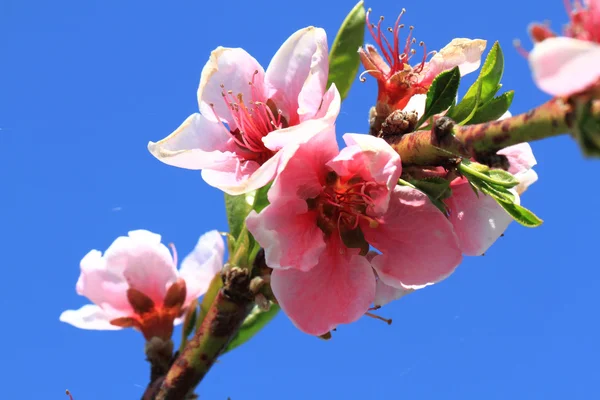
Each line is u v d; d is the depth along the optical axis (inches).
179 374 12.6
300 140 12.4
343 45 13.9
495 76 12.6
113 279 13.5
